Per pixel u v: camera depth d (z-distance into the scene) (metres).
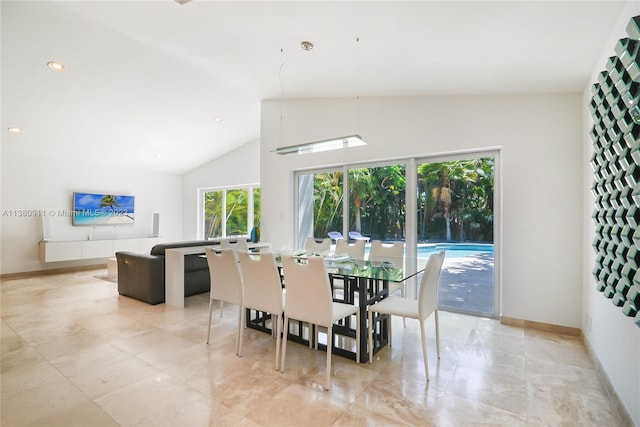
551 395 2.07
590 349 2.63
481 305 3.71
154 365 2.46
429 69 3.16
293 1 2.38
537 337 3.04
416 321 3.53
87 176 6.73
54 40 3.45
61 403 1.96
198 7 2.71
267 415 1.85
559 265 3.14
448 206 3.92
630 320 1.76
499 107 3.45
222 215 7.84
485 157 3.68
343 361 2.55
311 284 2.25
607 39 2.18
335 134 4.61
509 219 3.38
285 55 3.39
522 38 2.34
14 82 3.97
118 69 4.04
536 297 3.26
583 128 3.00
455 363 2.51
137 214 7.59
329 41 2.91
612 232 1.86
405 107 4.05
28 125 4.91
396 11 2.28
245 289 2.64
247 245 4.56
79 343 2.87
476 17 2.18
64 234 6.38
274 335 3.02
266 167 5.32
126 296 4.48
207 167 7.96
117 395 2.04
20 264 5.85
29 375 2.29
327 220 4.89
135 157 6.84
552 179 3.18
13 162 5.77
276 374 2.33
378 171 4.40
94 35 3.39
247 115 5.89
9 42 3.39
